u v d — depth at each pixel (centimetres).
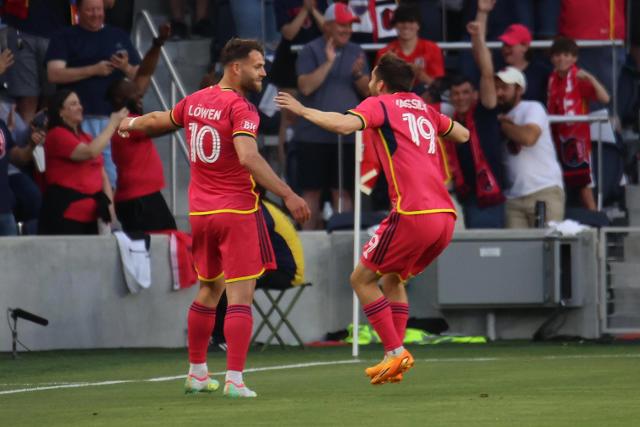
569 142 4931
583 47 5159
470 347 4322
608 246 4591
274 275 4022
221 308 4100
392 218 2697
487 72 4662
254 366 3569
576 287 4569
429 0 5381
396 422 2042
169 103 5569
